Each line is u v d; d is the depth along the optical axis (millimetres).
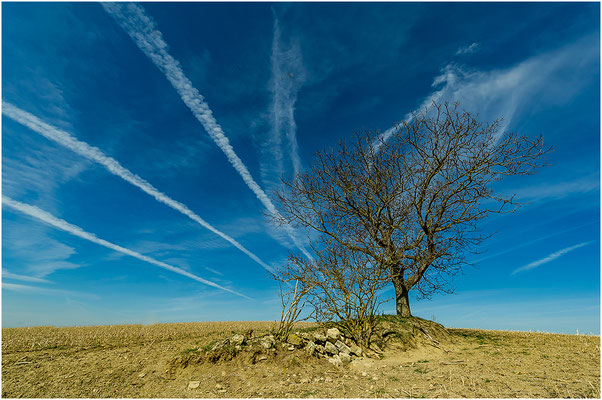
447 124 11461
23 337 9922
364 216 12328
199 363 7207
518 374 6523
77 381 6180
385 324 10648
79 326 13969
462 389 5738
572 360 7465
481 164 11164
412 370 7305
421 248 11664
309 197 12594
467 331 13117
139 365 7238
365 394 5828
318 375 7102
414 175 12078
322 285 9688
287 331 9070
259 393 6000
